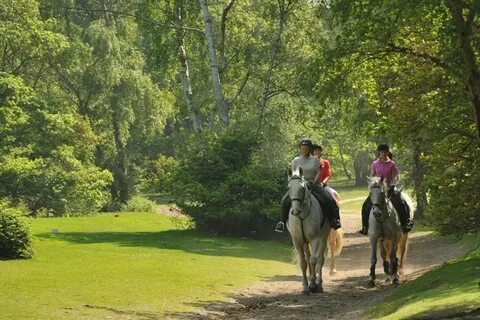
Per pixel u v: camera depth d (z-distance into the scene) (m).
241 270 22.52
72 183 49.66
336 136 57.59
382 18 12.81
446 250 27.83
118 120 58.69
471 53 12.15
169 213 55.16
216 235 34.81
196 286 18.70
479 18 13.21
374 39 13.61
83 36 54.41
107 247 26.86
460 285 13.73
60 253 24.34
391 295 15.90
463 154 17.73
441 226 17.91
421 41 16.17
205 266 22.77
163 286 18.31
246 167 35.41
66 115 50.50
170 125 85.00
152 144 78.50
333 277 22.41
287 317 14.79
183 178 35.62
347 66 15.02
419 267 23.72
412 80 17.80
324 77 14.78
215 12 40.91
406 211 19.56
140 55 59.66
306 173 18.66
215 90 38.00
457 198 17.47
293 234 18.47
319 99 15.00
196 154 36.12
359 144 61.44
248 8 40.88
